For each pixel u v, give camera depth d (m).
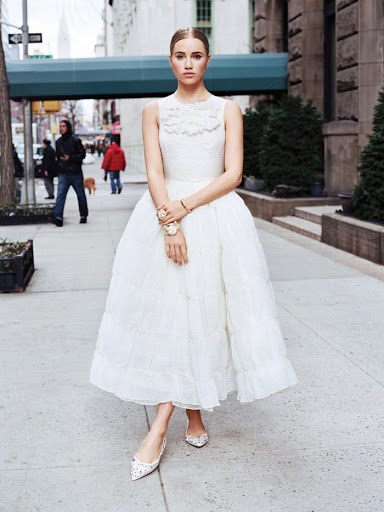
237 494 3.03
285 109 14.73
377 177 9.30
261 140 15.34
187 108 3.22
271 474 3.21
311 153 14.70
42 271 8.62
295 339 5.44
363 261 8.87
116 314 3.21
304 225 12.12
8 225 13.95
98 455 3.45
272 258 9.30
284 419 3.86
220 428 3.76
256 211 14.94
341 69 14.07
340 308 6.42
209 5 37.88
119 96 18.28
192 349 3.11
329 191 14.23
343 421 3.81
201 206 3.16
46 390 4.38
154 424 3.27
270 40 19.89
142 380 3.18
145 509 2.92
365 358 4.92
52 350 5.25
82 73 17.00
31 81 16.98
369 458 3.35
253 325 3.11
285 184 14.80
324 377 4.53
